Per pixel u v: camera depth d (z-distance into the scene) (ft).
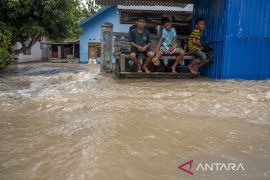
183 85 18.65
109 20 74.13
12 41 45.42
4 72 36.88
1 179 6.09
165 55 23.72
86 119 10.34
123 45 28.07
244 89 16.78
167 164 6.83
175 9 37.58
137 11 38.01
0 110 11.64
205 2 27.84
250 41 23.38
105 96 14.06
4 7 40.78
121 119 10.36
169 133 8.97
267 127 9.72
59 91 15.93
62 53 88.22
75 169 6.54
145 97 13.97
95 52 77.66
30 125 9.70
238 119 10.62
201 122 10.16
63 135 8.71
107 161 6.95
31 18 44.24
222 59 23.45
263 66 23.93
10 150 7.59
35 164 6.79
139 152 7.50
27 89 17.29
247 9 22.94
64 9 47.57
